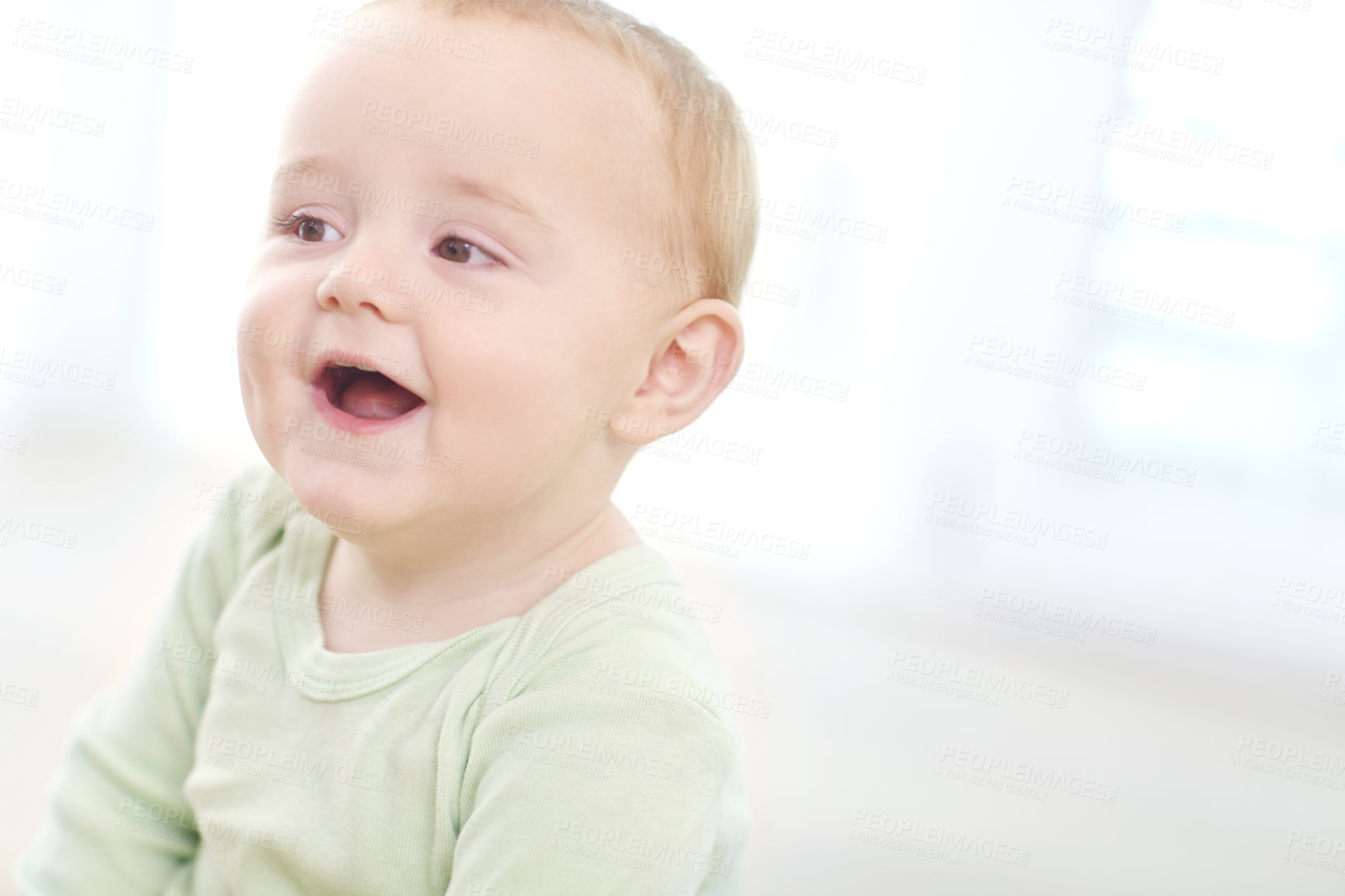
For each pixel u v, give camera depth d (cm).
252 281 77
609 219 78
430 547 79
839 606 267
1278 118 272
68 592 206
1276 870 180
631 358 81
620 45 81
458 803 75
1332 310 276
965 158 271
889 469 274
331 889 76
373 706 78
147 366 289
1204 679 265
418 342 73
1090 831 186
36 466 267
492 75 74
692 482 266
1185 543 276
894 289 274
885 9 267
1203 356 278
